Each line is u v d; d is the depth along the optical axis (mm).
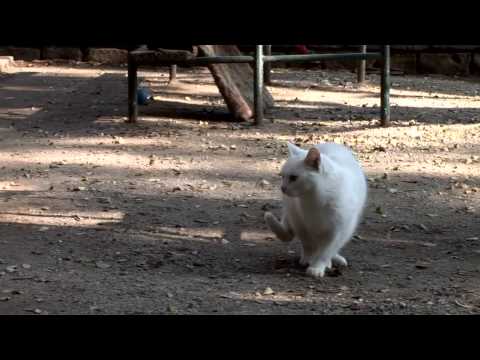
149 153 9242
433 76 15836
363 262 5793
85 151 9336
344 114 11672
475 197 7492
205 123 10922
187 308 4812
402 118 11328
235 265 5723
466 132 10336
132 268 5625
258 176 8227
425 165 8688
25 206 7141
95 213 6957
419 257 5902
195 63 10641
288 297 5047
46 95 13188
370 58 10664
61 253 5926
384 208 7152
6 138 10047
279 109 12023
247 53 16156
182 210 7070
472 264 5730
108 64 17234
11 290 5121
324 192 5273
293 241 6285
